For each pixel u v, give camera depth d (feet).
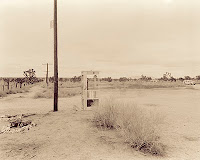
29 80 202.39
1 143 18.30
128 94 74.79
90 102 40.32
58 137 20.18
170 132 21.97
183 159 14.60
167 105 45.01
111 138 19.70
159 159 14.56
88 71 39.09
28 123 26.07
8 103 50.96
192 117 30.60
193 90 99.35
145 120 19.01
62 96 71.20
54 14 39.65
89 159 14.51
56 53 38.45
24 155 15.39
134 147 17.08
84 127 24.20
